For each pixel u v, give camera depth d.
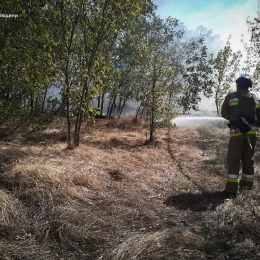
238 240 3.03
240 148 4.34
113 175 4.92
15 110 5.97
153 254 2.66
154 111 7.84
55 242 2.88
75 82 6.62
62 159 5.30
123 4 6.52
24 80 5.83
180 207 3.94
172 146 7.53
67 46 6.36
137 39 10.33
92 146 6.98
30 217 3.28
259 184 4.69
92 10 6.40
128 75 10.57
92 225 3.19
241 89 4.58
